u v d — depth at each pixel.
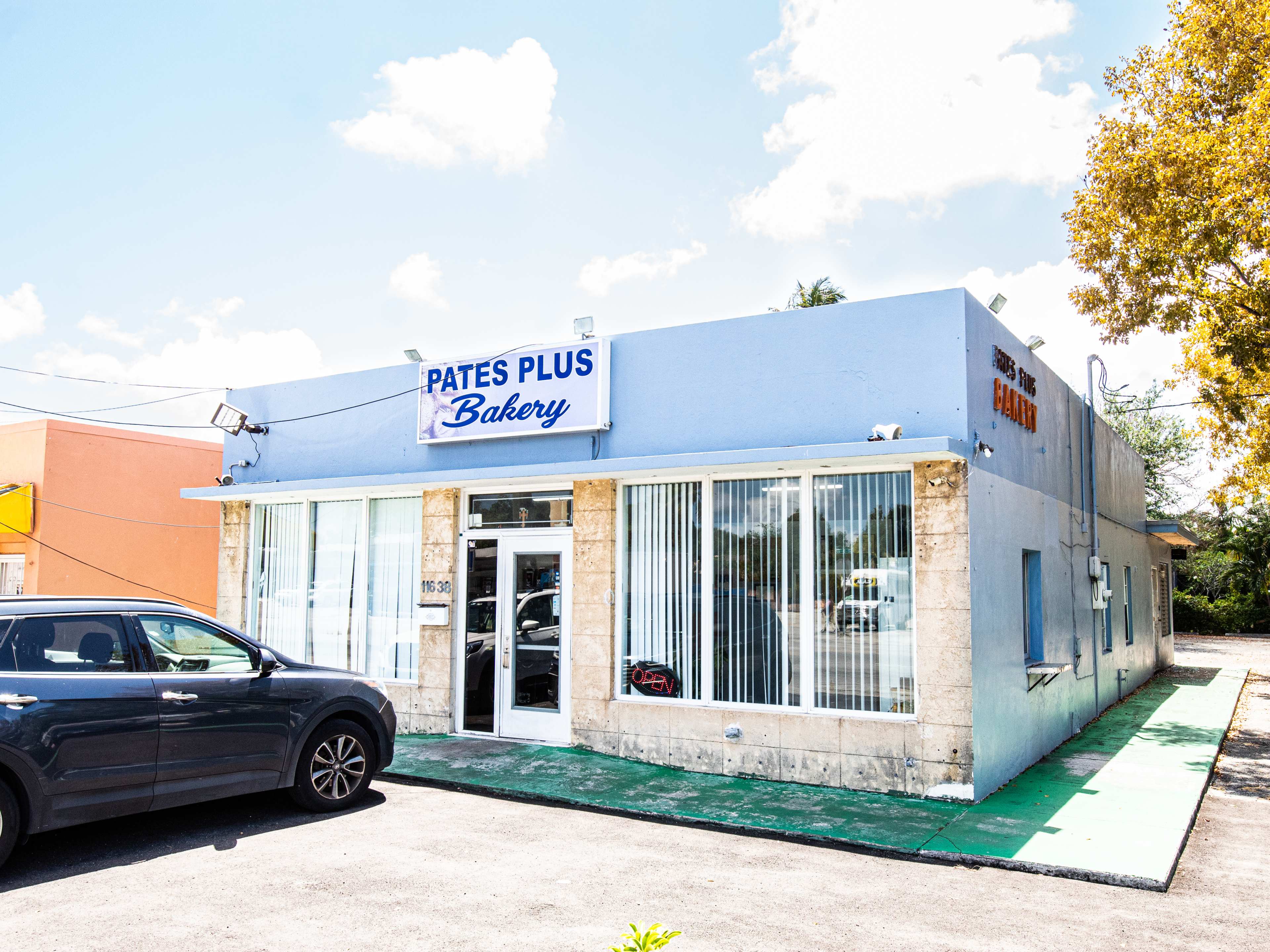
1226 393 14.80
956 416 7.71
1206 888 5.71
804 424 8.41
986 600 7.92
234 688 6.69
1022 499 9.33
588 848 6.38
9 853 5.47
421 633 10.62
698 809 7.30
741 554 8.77
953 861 6.13
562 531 9.88
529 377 9.99
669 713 8.84
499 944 4.60
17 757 5.49
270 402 12.37
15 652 5.73
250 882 5.54
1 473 14.55
